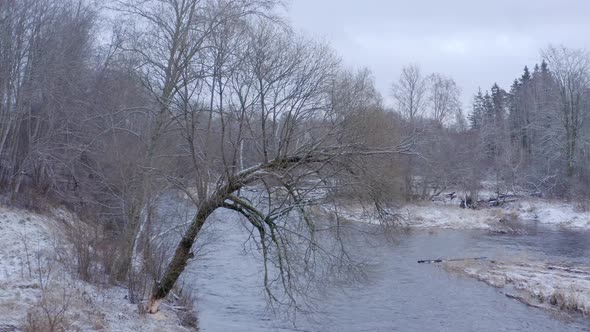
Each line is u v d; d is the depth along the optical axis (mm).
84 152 24359
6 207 22234
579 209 45531
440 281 22719
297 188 14000
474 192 49406
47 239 20062
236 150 14125
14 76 25469
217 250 24297
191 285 19781
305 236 14203
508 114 79688
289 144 15078
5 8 24641
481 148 54562
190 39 15672
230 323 16078
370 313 17969
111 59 20547
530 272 24312
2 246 18047
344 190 14352
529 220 45812
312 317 17016
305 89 14945
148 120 18266
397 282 22375
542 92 66312
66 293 13820
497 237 36188
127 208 17578
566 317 17859
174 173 17000
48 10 26953
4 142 25906
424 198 46281
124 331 12711
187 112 14297
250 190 14945
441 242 33594
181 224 16000
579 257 28453
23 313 11773
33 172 26250
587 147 54125
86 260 16344
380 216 15516
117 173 18344
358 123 14992
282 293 18781
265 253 14055
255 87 14719
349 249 16859
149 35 17297
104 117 19125
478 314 18125
